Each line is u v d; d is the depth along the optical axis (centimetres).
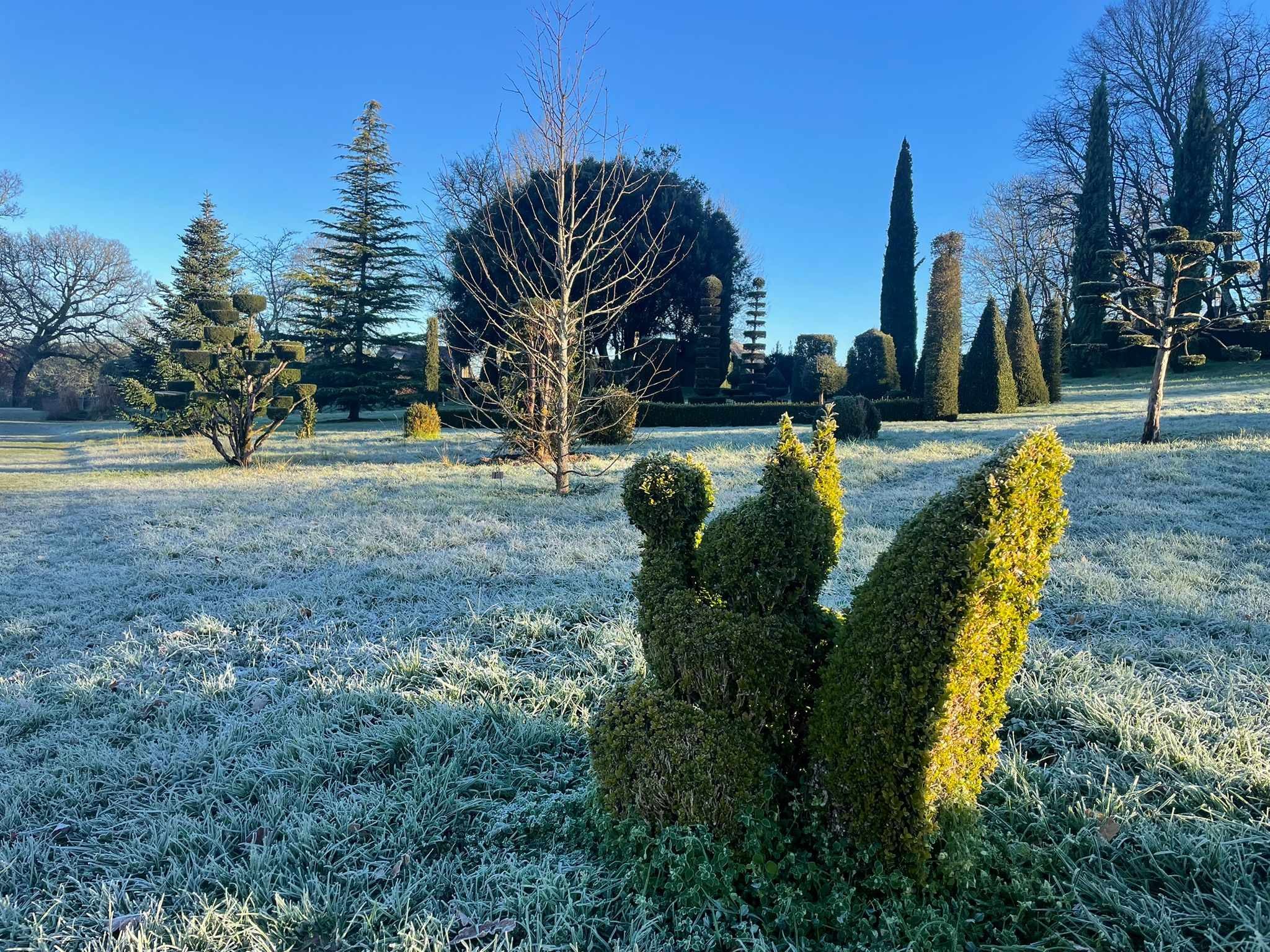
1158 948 185
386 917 213
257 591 543
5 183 3928
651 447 1411
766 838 210
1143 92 3028
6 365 4231
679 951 196
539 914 206
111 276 4150
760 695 215
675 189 2658
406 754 304
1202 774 255
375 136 2675
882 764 192
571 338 1013
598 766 235
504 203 2152
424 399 2817
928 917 189
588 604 473
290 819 261
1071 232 3281
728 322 3070
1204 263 1167
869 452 1180
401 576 561
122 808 275
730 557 220
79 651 434
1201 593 445
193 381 1938
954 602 182
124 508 881
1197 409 1434
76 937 209
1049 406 2073
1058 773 266
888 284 3027
